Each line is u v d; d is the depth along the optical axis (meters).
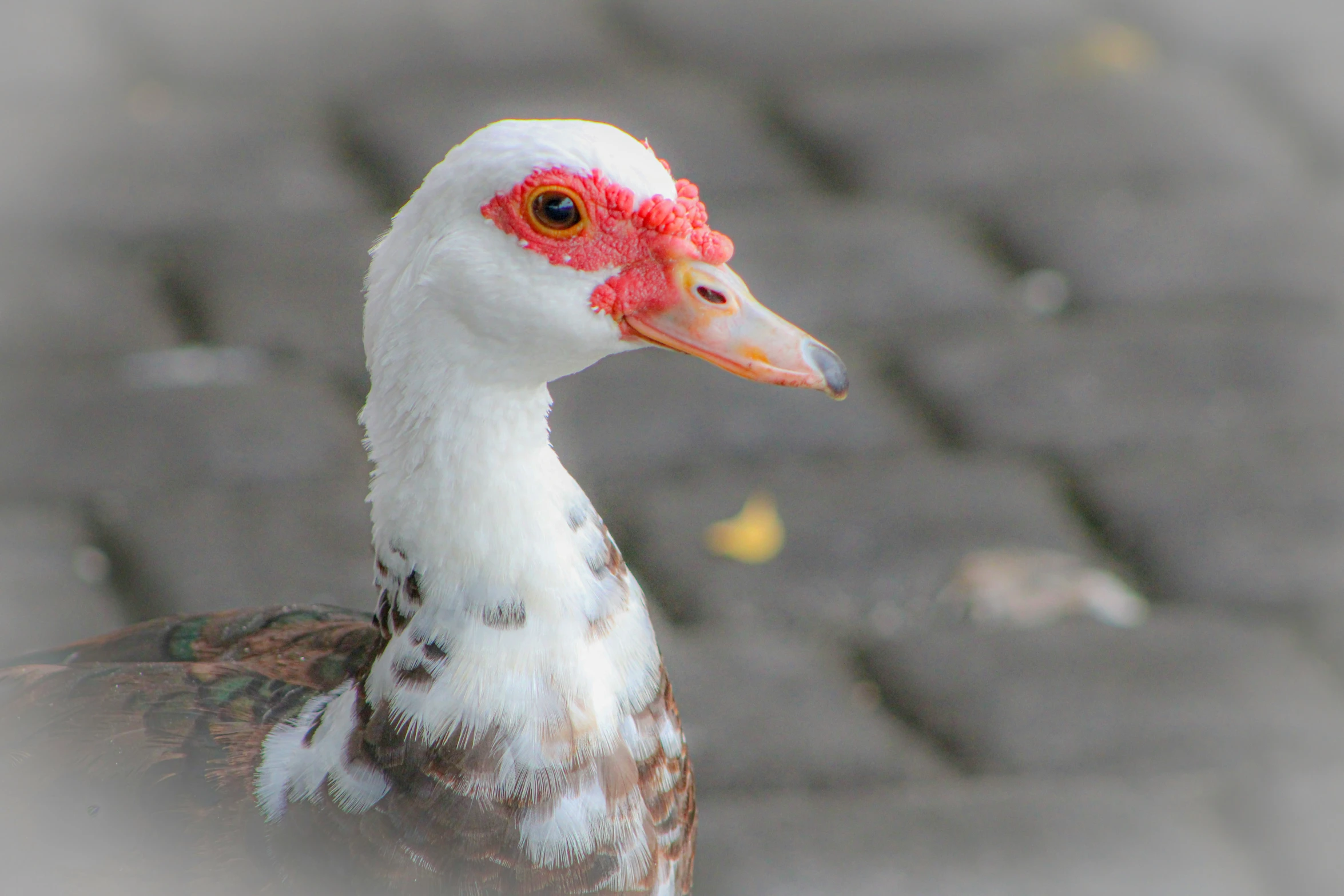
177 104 12.49
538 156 4.59
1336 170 12.27
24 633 8.04
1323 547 8.91
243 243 10.97
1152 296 10.84
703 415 9.78
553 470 4.80
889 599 8.57
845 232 11.24
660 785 4.94
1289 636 8.41
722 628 8.38
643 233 4.73
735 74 13.14
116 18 13.51
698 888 6.93
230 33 13.36
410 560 4.74
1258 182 12.04
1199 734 7.77
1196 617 8.52
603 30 13.70
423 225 4.72
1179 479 9.34
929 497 9.20
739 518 9.02
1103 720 7.84
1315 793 7.48
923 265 10.99
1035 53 13.58
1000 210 11.59
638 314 4.80
